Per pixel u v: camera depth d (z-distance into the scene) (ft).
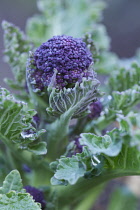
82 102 1.78
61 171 1.77
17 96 2.15
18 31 2.19
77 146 1.97
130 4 5.09
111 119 2.09
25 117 1.81
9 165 2.22
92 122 2.11
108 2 5.06
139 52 2.96
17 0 4.79
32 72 1.85
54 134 1.94
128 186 3.00
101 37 2.63
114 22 4.99
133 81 2.22
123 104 2.07
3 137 1.86
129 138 1.69
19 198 1.75
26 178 2.19
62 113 1.83
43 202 1.95
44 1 2.71
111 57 2.60
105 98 2.18
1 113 1.77
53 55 1.79
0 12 4.60
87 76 1.80
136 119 1.69
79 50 1.80
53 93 1.78
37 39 2.60
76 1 2.80
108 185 3.14
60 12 2.72
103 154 1.77
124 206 2.61
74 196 1.98
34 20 2.66
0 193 1.78
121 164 1.81
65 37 1.82
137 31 4.91
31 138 1.83
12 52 2.14
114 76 2.24
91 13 2.78
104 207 2.97
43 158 1.98
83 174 1.77
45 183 2.08
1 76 2.95
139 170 1.80
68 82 1.79
